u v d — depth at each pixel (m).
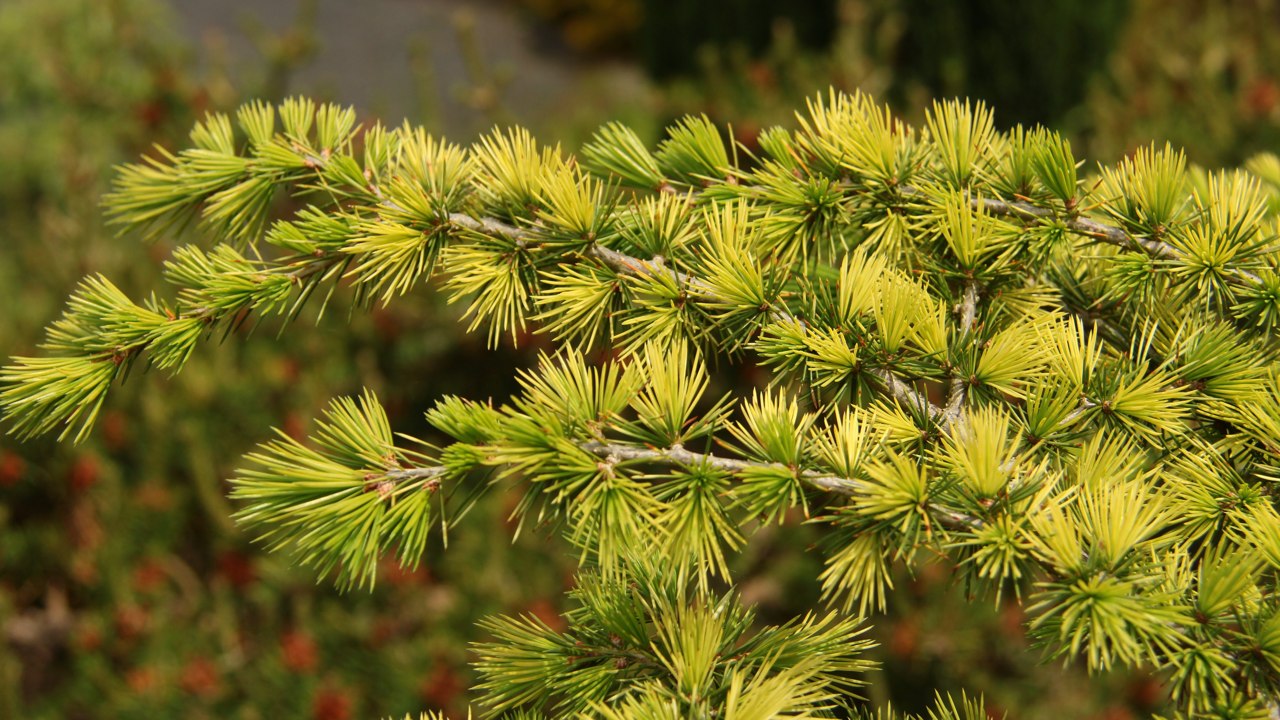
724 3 4.33
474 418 1.33
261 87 4.09
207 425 3.39
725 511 1.33
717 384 3.13
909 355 1.40
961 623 2.95
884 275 1.40
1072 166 1.43
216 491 3.33
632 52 7.25
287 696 3.09
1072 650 1.29
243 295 1.41
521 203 1.44
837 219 1.45
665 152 1.48
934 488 1.32
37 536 3.45
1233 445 1.40
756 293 1.41
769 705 1.32
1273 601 1.34
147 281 3.63
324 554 1.32
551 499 1.33
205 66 6.27
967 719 1.41
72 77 4.14
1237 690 1.30
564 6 7.52
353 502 1.32
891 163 1.45
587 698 1.38
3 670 3.20
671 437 1.33
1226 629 1.30
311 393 3.40
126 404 3.47
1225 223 1.43
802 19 4.26
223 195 1.46
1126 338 1.49
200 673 3.12
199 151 1.47
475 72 4.00
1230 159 3.95
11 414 1.38
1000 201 1.45
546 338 3.40
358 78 6.55
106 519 3.37
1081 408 1.39
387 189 1.45
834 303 1.42
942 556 1.33
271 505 1.32
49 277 3.89
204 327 1.41
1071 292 1.51
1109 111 3.97
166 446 3.39
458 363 3.50
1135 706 2.96
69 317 1.41
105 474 3.40
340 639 3.13
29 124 4.67
